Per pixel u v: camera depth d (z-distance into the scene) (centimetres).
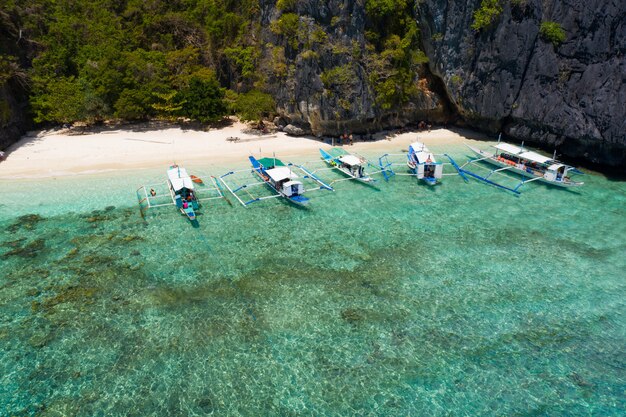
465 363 2122
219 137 4928
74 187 3700
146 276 2677
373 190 3825
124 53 5116
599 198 3706
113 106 4959
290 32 4659
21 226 3134
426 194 3775
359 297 2544
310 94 4669
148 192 3662
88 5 5659
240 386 1988
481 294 2577
